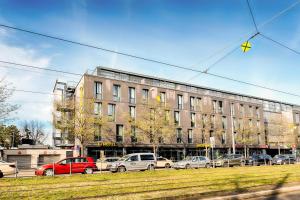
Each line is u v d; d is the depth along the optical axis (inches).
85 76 1622.8
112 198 430.9
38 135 3265.3
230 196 450.0
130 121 1659.7
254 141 2265.0
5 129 1227.9
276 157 1567.4
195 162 1203.2
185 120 1963.6
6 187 552.1
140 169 1046.4
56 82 2037.4
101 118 1544.0
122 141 1678.2
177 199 434.9
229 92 2336.4
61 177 737.6
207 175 781.3
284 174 809.5
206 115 2080.5
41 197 445.4
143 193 476.1
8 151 1526.8
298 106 2997.0
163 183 602.2
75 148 1616.6
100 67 1755.7
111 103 1685.5
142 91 1825.8
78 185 576.1
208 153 2025.1
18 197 446.0
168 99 1909.4
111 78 1716.3
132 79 1876.2
